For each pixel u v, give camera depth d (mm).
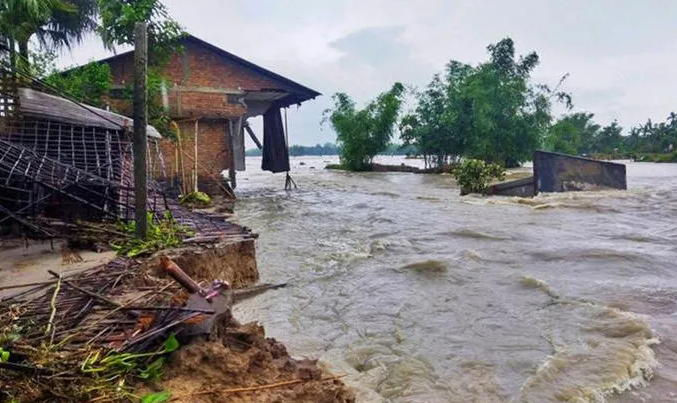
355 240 8977
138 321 2754
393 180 24766
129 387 2230
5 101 6785
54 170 5398
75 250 4688
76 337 2602
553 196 14734
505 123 29984
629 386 3287
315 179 26812
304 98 19359
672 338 4062
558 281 5898
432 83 33719
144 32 4598
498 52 30797
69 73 13445
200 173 15711
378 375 3594
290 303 5281
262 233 9781
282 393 2422
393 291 5699
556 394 3225
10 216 4750
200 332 2670
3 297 3252
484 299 5344
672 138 55719
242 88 17547
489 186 16000
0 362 2127
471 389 3357
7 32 10922
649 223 10242
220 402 2238
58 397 2074
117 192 5898
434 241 8633
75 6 15016
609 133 67000
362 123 33188
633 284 5707
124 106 14156
